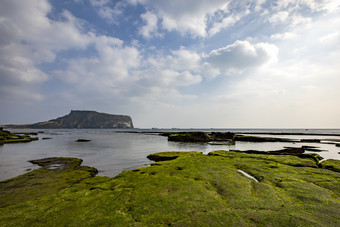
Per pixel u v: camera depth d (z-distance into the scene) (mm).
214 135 109250
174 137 96750
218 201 12508
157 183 16531
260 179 18000
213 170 21203
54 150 52875
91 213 11336
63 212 11688
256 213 10711
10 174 26000
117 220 10406
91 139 100750
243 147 61812
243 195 13484
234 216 10391
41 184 20016
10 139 81750
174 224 9812
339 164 23297
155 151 50969
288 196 13320
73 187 17344
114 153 46938
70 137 118312
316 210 11055
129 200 13008
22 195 16672
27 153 46781
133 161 35844
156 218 10492
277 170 20828
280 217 10156
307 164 23953
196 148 58719
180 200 12711
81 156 42156
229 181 16875
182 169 22031
